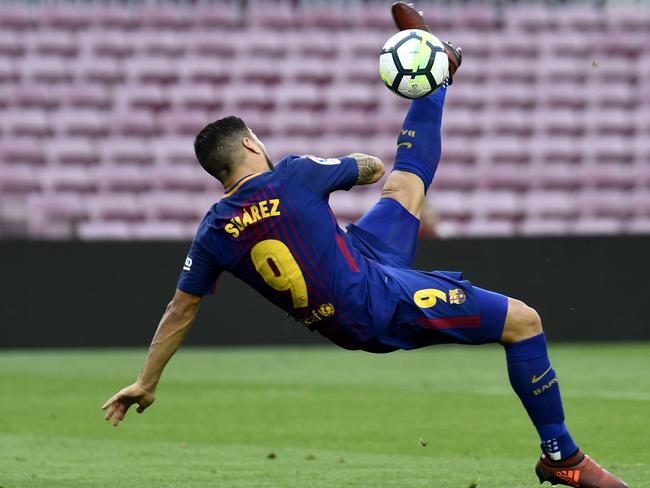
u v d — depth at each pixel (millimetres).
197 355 57531
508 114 81312
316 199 17328
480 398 38344
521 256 62094
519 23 84375
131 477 22266
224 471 23125
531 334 17703
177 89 79938
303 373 48281
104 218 73812
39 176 74812
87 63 79750
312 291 17234
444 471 22875
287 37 82375
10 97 77500
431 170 19219
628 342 62688
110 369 50188
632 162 81188
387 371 49031
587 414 33469
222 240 17438
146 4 82312
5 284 59781
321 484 21062
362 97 81312
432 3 86000
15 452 26594
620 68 83250
